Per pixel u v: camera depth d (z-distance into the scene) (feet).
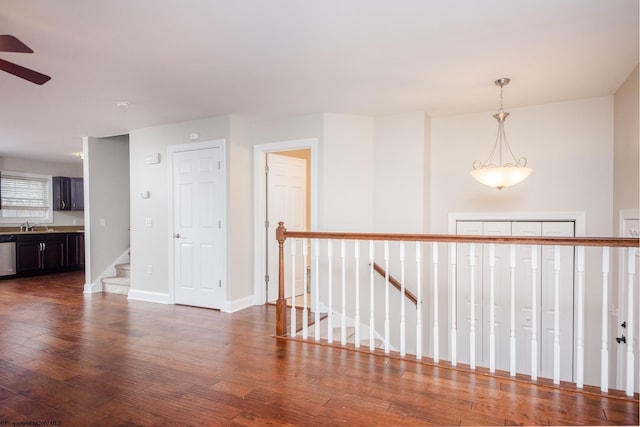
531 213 12.84
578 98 12.04
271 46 8.35
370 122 14.17
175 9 6.82
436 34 7.79
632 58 8.95
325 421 6.57
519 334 13.10
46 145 19.71
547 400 7.25
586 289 12.14
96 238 18.33
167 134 15.55
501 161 13.28
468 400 7.27
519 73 9.91
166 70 9.70
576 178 12.24
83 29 7.55
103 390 7.73
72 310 14.42
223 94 11.59
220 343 10.55
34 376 8.40
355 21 7.28
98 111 13.41
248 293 15.03
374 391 7.64
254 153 15.06
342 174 13.76
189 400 7.32
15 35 7.77
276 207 15.83
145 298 16.25
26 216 24.44
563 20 7.22
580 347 7.61
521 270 13.10
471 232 13.73
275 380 8.16
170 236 15.47
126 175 19.80
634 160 9.70
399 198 13.73
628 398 7.22
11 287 19.30
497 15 7.05
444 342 13.85
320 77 10.19
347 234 9.96
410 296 12.78
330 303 10.35
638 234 9.23
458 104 12.62
